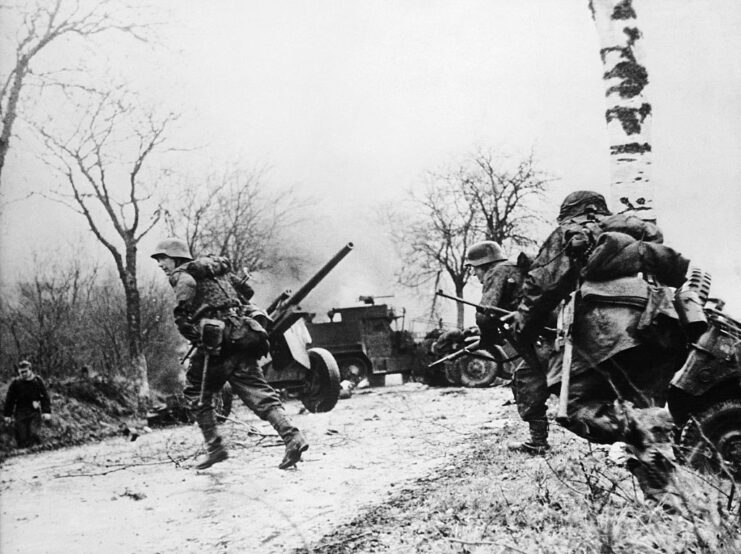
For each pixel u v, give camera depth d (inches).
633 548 144.5
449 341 706.2
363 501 230.1
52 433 593.3
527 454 267.9
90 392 709.3
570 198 211.0
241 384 289.4
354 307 832.3
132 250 781.9
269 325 487.2
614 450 235.9
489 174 802.8
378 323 829.2
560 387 191.9
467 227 852.0
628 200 311.6
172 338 938.1
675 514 157.2
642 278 196.9
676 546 141.8
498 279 282.8
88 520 235.0
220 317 289.4
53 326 795.4
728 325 199.2
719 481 162.4
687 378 196.9
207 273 291.6
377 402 605.3
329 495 244.7
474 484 222.8
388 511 212.5
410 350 830.5
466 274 876.0
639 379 186.9
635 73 316.8
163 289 930.1
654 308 183.6
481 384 696.4
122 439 570.9
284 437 283.6
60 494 278.2
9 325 801.6
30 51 759.1
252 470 299.6
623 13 318.0
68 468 361.7
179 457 350.6
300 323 529.3
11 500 270.2
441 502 206.2
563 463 223.9
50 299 810.2
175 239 303.1
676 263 192.5
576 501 179.6
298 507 231.5
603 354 184.7
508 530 169.3
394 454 314.3
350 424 435.5
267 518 222.1
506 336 279.6
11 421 557.9
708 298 202.5
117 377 794.8
